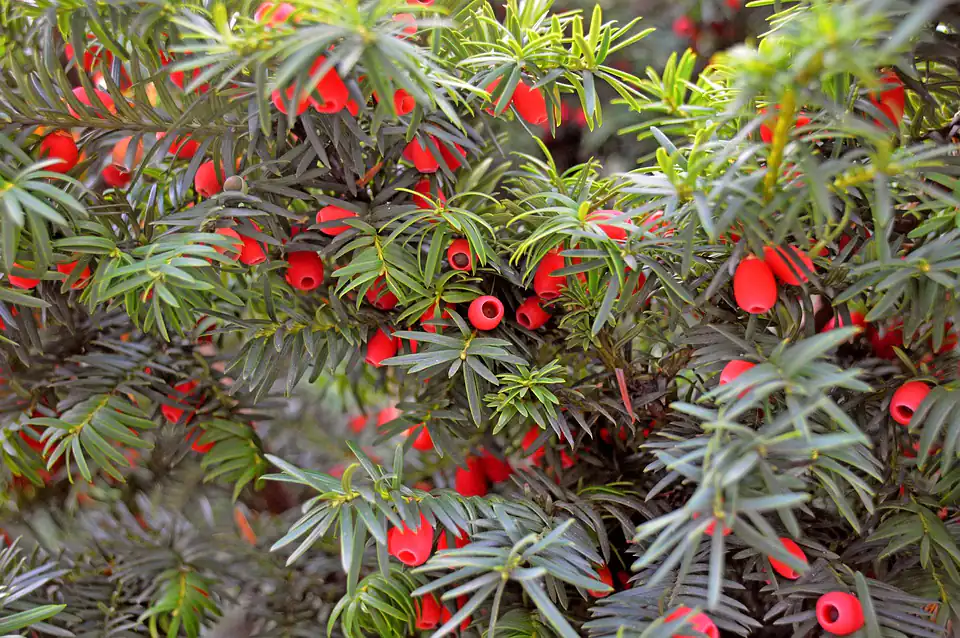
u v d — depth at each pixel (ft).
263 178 1.29
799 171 1.12
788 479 1.06
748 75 1.06
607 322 1.33
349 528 1.16
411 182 1.34
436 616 1.33
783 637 1.38
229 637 1.62
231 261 1.27
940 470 1.20
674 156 1.19
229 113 1.33
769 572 1.22
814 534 1.30
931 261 1.12
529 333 1.34
